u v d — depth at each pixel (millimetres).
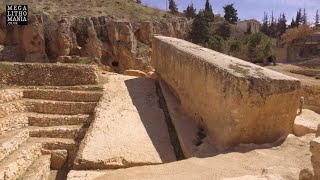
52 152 15375
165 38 21047
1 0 54094
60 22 49156
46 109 17703
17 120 16250
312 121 12711
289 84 10828
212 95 11953
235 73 10844
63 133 16312
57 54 48469
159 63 20234
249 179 7691
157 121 15508
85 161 11906
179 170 8867
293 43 62625
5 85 19125
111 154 12383
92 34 49938
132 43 51375
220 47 50781
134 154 12469
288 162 9281
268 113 10766
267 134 10898
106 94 18406
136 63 50688
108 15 55750
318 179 6016
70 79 19984
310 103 21500
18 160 13398
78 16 52562
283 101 10844
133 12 63500
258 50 46594
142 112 16469
